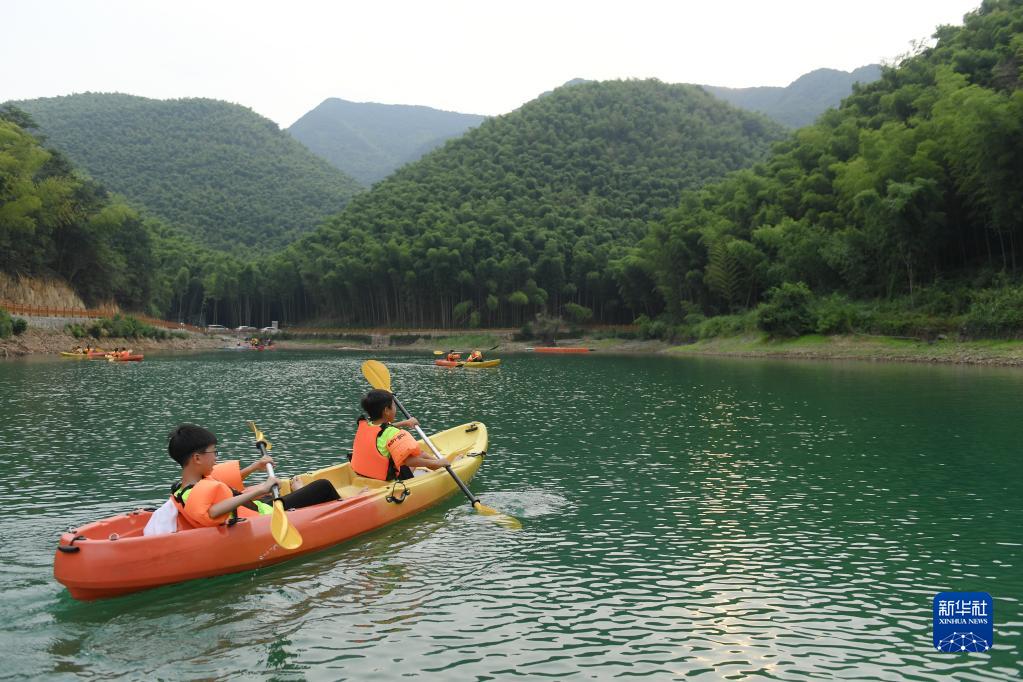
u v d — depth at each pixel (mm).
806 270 52250
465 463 10492
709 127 161000
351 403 21094
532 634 5734
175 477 11156
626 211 109625
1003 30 55375
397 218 109688
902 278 45625
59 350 49719
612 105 165500
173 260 110750
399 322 91375
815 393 22906
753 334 51875
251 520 6914
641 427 16406
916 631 5793
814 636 5699
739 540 8148
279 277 103312
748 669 5168
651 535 8320
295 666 5199
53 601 6281
